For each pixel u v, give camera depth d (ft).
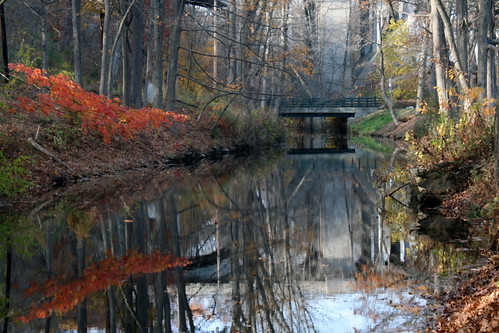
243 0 93.56
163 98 104.17
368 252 30.71
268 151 112.68
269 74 103.55
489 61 75.61
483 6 61.62
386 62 177.17
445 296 20.80
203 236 35.55
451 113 56.90
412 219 39.40
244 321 20.02
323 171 75.61
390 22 166.20
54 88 54.19
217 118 101.40
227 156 97.55
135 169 68.85
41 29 100.32
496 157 33.14
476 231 33.22
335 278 25.67
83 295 22.70
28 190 49.34
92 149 65.77
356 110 194.29
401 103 186.09
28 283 24.21
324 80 223.92
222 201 49.65
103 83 68.90
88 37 134.92
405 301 21.04
